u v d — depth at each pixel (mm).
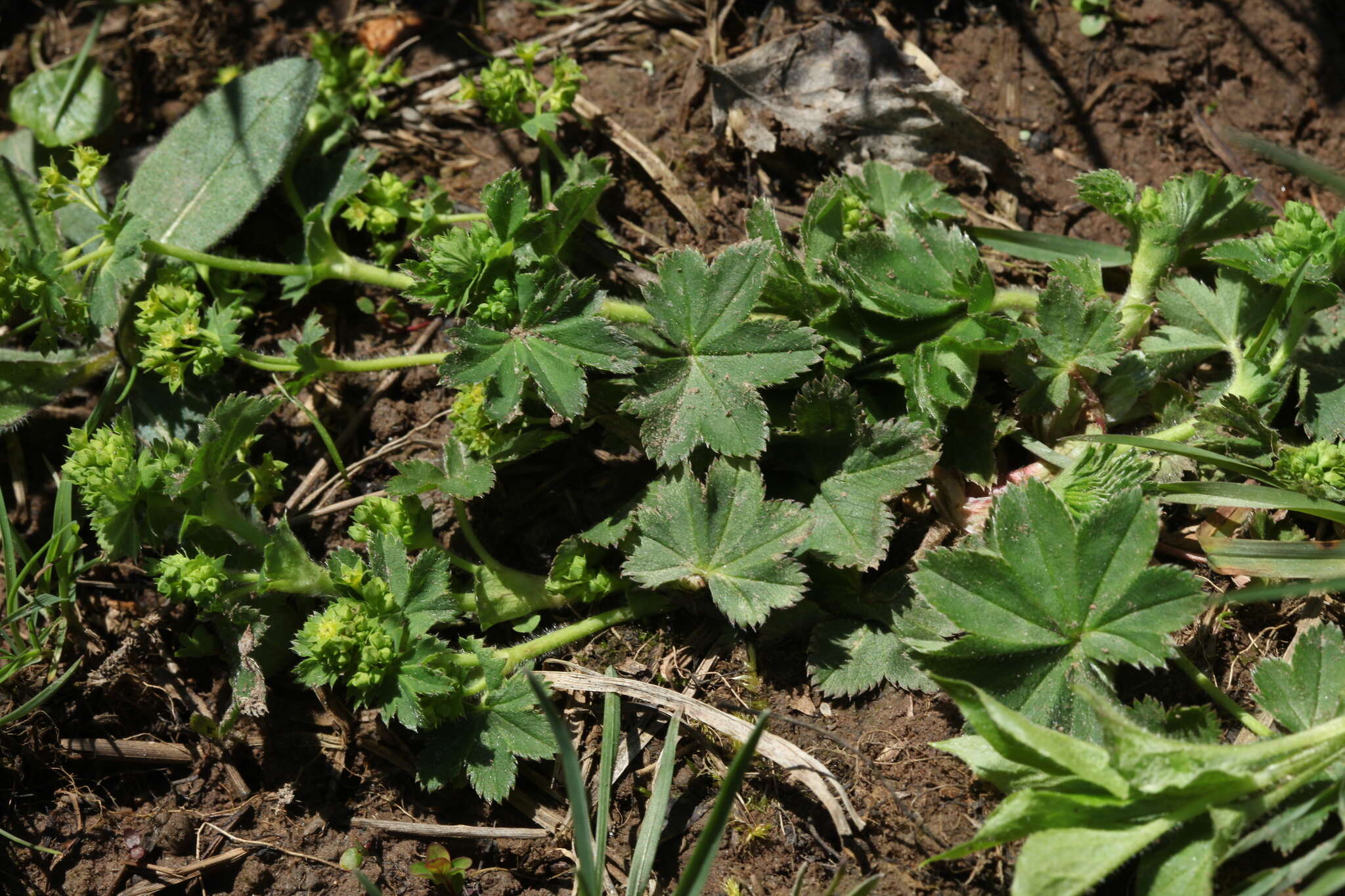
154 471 615
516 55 689
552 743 609
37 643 628
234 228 656
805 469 621
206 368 629
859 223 639
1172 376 637
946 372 619
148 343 643
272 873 617
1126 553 597
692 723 618
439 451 650
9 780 624
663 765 601
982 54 680
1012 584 599
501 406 611
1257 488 610
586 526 638
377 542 617
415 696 605
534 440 624
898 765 608
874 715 613
